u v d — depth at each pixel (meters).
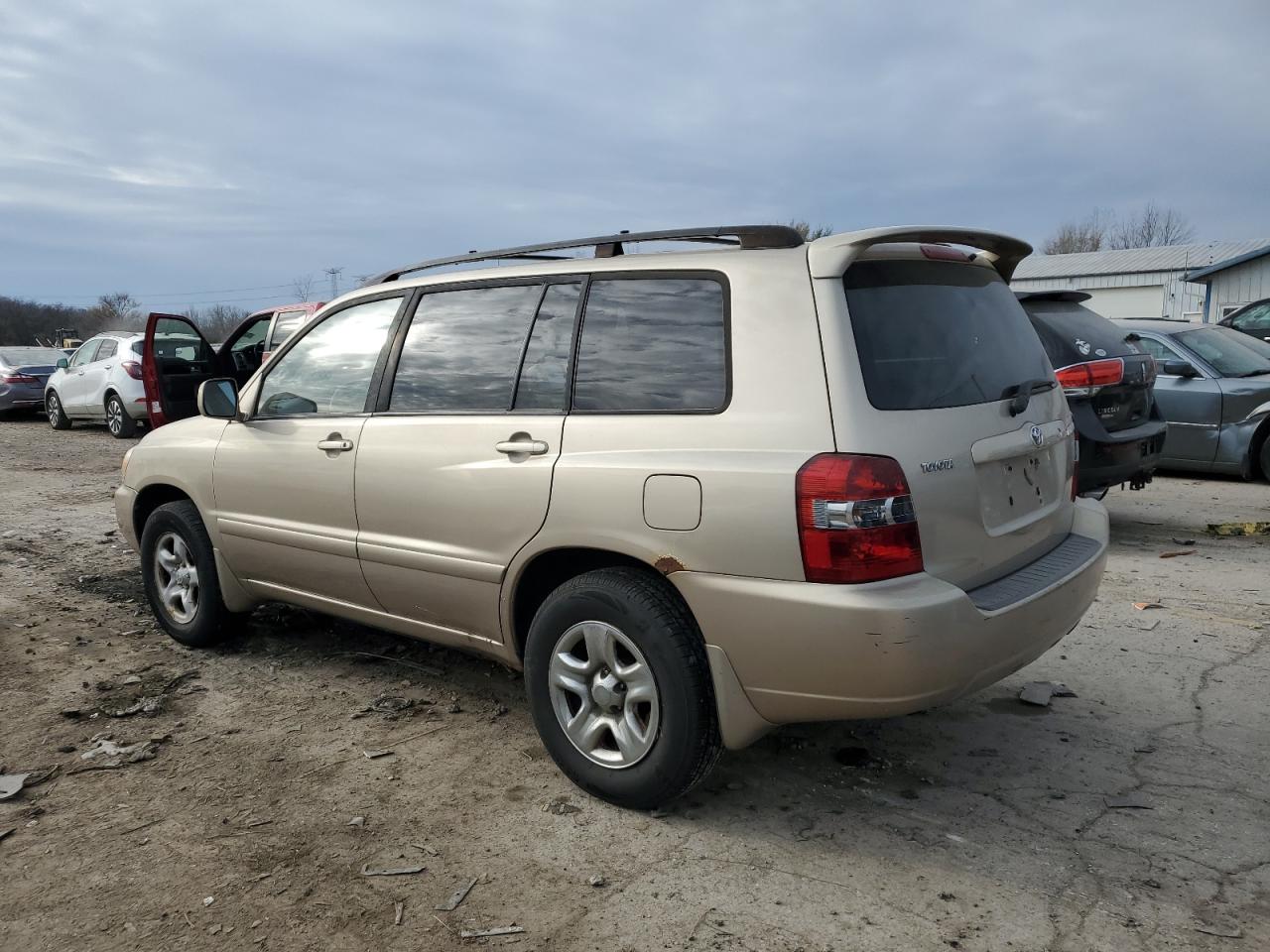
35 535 7.91
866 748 3.70
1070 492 3.71
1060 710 4.03
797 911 2.68
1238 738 3.74
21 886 2.85
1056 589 3.15
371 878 2.87
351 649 4.93
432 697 4.28
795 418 2.86
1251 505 8.27
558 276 3.56
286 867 2.93
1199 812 3.19
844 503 2.72
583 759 3.30
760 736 3.06
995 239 3.43
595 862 2.94
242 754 3.72
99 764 3.64
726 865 2.92
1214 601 5.49
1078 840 3.03
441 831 3.13
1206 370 9.38
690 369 3.12
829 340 2.88
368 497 3.89
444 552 3.65
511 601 3.49
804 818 3.19
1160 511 8.10
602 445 3.21
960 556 2.96
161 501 5.20
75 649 4.99
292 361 4.42
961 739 3.77
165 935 2.61
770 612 2.81
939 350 3.13
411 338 3.96
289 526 4.26
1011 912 2.67
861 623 2.69
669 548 3.00
